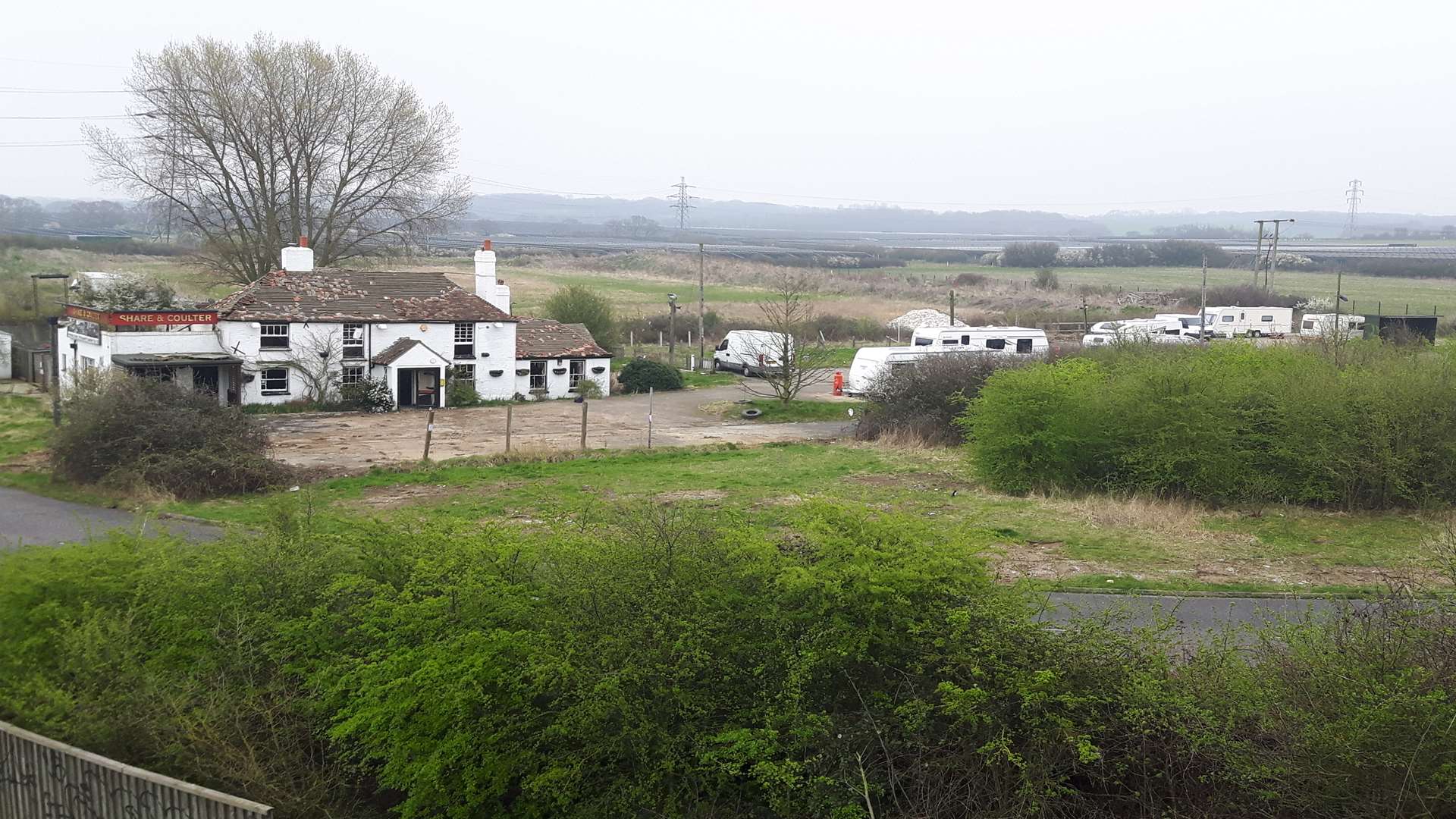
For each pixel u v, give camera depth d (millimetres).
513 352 50438
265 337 45750
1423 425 23609
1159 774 9188
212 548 12281
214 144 57031
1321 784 8617
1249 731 9375
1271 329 67438
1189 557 20109
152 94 55844
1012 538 21641
